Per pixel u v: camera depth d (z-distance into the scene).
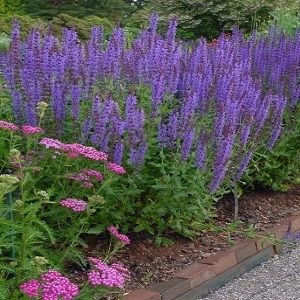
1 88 1.79
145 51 1.93
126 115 1.69
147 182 1.79
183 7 5.36
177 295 1.60
